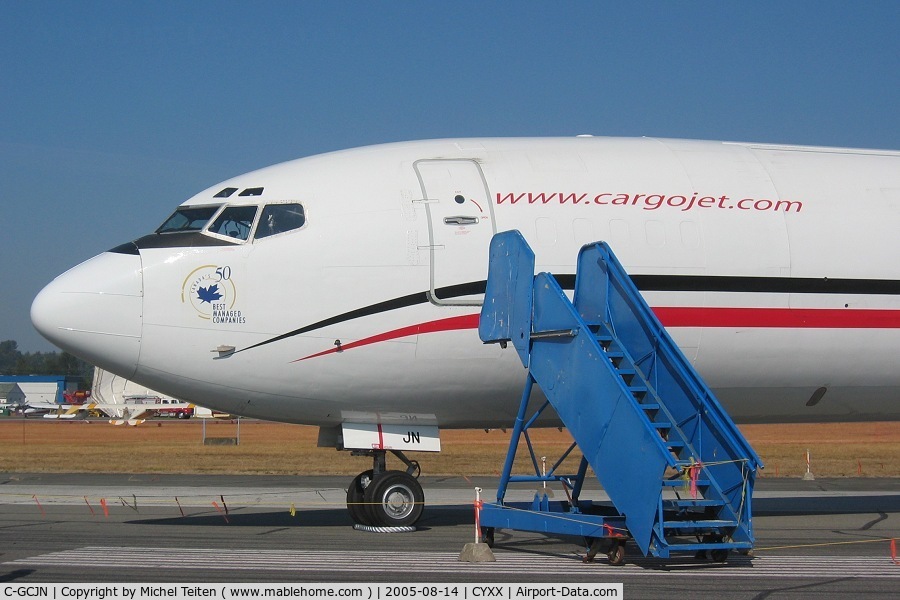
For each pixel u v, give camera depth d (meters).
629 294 12.11
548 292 12.16
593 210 14.45
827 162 16.12
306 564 10.99
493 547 12.74
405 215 14.05
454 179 14.48
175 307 13.50
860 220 15.31
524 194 14.45
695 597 9.16
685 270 14.41
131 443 50.47
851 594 9.34
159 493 22.23
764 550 12.62
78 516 17.02
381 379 13.99
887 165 16.36
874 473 30.33
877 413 16.44
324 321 13.70
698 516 11.88
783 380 15.21
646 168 15.13
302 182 14.34
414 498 14.42
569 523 11.48
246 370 13.70
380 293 13.78
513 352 14.11
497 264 13.16
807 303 14.86
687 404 12.02
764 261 14.72
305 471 30.27
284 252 13.76
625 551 12.15
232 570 10.58
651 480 10.43
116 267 13.61
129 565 10.91
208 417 94.38
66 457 37.69
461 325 13.93
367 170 14.53
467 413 14.89
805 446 47.56
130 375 13.85
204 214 14.16
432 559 11.46
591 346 11.36
